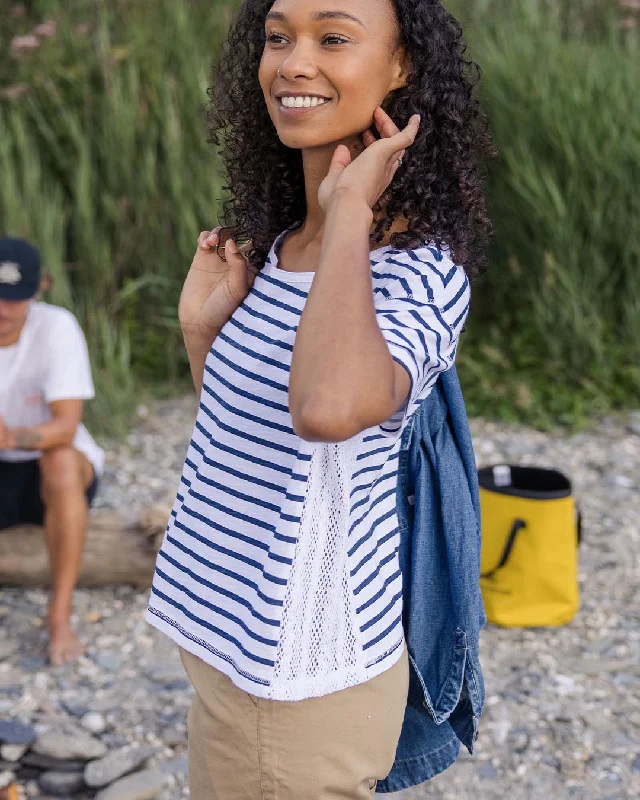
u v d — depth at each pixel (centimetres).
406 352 141
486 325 612
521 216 587
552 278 564
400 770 192
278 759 157
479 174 174
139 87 607
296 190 191
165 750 301
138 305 610
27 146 593
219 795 164
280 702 155
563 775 290
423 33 162
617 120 579
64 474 352
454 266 158
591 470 495
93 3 653
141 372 597
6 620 369
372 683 160
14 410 365
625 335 576
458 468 181
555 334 575
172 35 632
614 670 342
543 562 364
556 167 581
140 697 327
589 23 693
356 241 142
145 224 596
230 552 160
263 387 158
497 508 366
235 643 158
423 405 177
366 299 138
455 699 178
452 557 178
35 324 364
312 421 132
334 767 157
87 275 591
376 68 159
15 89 603
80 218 587
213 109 201
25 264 352
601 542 428
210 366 171
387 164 154
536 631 365
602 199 566
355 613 155
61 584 352
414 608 176
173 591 169
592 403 554
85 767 291
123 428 527
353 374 133
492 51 612
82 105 615
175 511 176
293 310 163
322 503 149
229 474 160
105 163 605
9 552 382
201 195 583
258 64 191
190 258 581
